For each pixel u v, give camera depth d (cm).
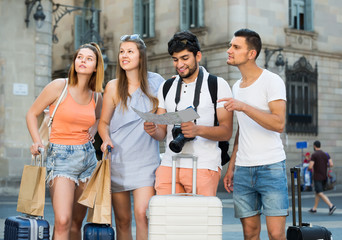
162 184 474
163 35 2414
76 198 512
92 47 503
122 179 504
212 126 459
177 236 407
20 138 1698
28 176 482
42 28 1756
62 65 2755
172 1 2377
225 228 1007
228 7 2166
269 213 459
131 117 506
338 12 2492
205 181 459
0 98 1680
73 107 494
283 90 455
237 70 2138
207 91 463
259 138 463
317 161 1370
